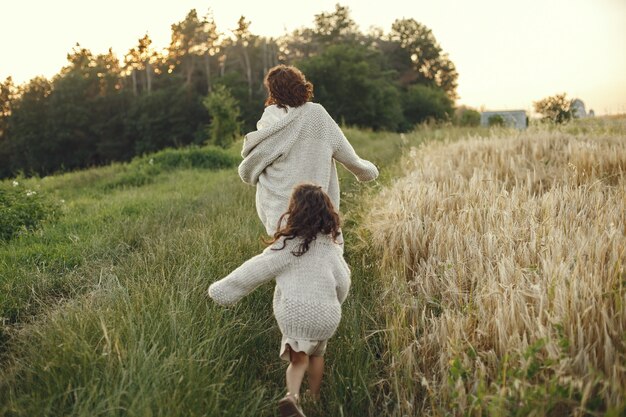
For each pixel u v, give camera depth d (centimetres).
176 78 7556
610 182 688
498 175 738
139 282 432
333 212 325
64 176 1463
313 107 382
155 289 404
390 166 1052
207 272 457
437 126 1953
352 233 615
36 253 583
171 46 8412
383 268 479
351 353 353
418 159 920
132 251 596
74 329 354
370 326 400
